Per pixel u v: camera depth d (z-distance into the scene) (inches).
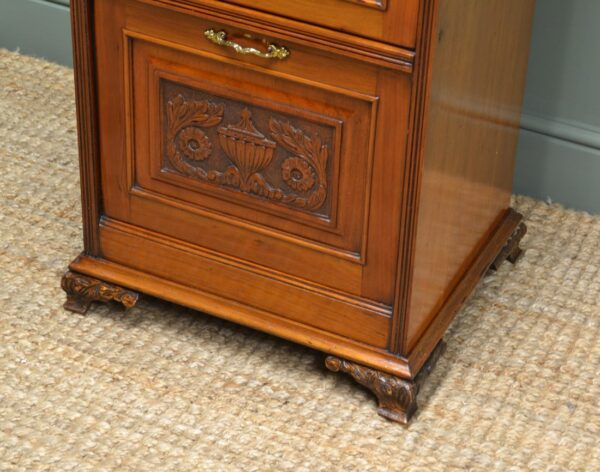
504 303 97.5
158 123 84.7
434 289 86.5
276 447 83.2
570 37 102.3
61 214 104.3
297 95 79.0
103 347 90.7
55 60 124.0
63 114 117.1
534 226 106.5
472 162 86.7
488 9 80.0
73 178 108.9
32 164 110.2
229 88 80.8
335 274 84.0
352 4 73.7
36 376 87.7
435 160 79.0
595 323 96.0
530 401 88.1
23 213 104.1
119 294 91.4
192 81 81.7
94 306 94.4
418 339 86.0
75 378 87.7
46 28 122.5
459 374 90.2
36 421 84.1
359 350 85.1
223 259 87.4
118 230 90.2
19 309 93.7
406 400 84.2
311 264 84.5
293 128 80.1
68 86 121.0
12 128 114.6
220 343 91.6
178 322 93.3
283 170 82.0
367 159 78.6
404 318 82.7
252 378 88.7
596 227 106.7
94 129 86.9
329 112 78.5
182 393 87.0
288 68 78.1
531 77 105.4
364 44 74.4
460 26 76.0
